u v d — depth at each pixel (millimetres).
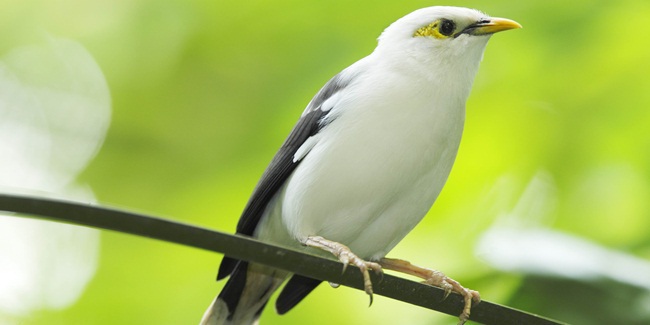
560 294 9141
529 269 9164
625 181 12391
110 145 13562
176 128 13062
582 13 11711
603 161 12344
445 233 12219
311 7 12266
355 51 12156
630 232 12281
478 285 9508
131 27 13047
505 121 12148
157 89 13086
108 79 13320
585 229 12273
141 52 13070
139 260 12828
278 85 12547
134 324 12500
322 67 12281
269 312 12461
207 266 12570
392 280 7492
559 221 12281
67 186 13844
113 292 12750
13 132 14727
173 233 6090
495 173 12258
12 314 12742
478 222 12164
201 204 12656
